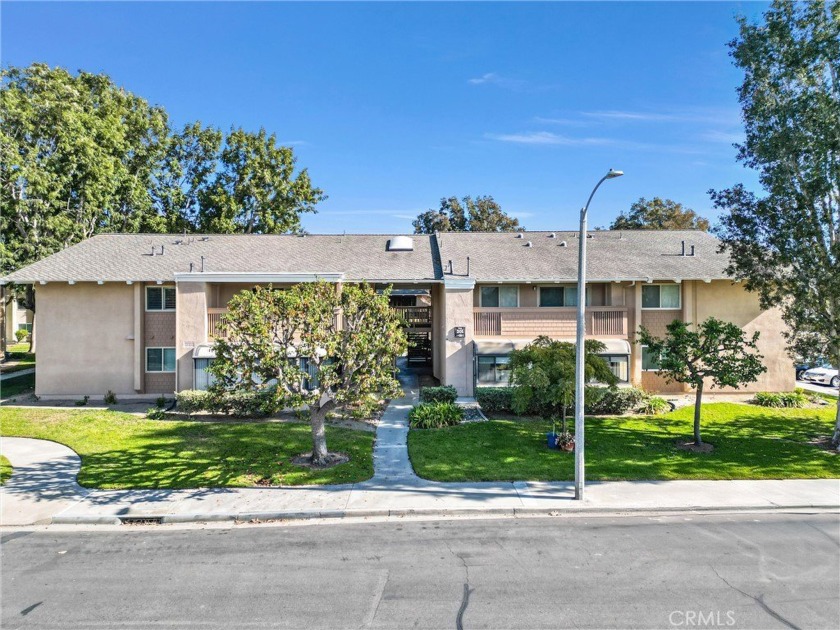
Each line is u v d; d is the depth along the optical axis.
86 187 31.00
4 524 9.77
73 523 9.93
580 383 10.84
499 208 53.31
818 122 14.19
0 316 33.00
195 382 19.75
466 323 20.98
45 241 29.78
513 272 21.84
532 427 16.64
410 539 9.11
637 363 21.95
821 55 14.27
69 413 18.31
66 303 21.64
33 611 6.79
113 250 23.75
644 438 15.49
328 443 14.63
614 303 22.30
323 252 24.36
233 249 24.36
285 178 41.56
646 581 7.51
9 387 24.30
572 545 8.80
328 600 7.03
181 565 8.13
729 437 15.65
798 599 7.00
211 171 40.97
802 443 15.07
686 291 22.27
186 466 12.81
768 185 15.35
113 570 7.97
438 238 26.08
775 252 15.41
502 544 8.87
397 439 15.38
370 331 12.87
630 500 10.82
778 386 22.08
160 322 22.06
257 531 9.55
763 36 14.86
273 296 12.88
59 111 30.11
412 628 6.34
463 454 13.84
